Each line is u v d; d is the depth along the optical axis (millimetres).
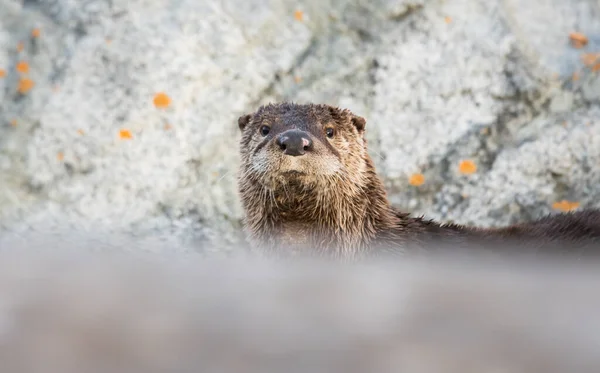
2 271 7113
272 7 19797
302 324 5879
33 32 19375
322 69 19594
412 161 19125
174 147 18953
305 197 13961
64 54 19266
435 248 14312
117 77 19125
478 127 19219
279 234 14445
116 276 7078
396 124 19328
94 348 5320
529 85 19344
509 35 19641
